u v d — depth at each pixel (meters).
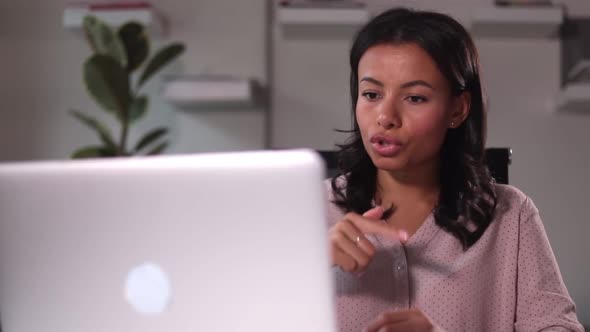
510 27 2.88
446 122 1.00
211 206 0.62
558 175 2.99
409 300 1.04
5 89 3.13
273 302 0.63
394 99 0.96
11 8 3.12
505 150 1.27
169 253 0.63
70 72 3.13
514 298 1.07
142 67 3.10
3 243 0.66
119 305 0.65
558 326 1.01
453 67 0.97
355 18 2.86
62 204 0.64
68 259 0.65
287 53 3.08
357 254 0.88
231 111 3.10
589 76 2.84
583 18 2.97
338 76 3.06
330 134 3.07
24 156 3.14
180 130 3.12
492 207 1.07
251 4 3.10
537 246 1.09
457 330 1.02
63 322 0.66
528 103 3.00
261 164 0.61
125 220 0.64
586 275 2.96
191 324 0.64
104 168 0.64
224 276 0.63
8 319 0.68
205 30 3.11
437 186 1.09
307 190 0.61
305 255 0.62
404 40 0.96
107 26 2.75
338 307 1.05
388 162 0.98
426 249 1.05
